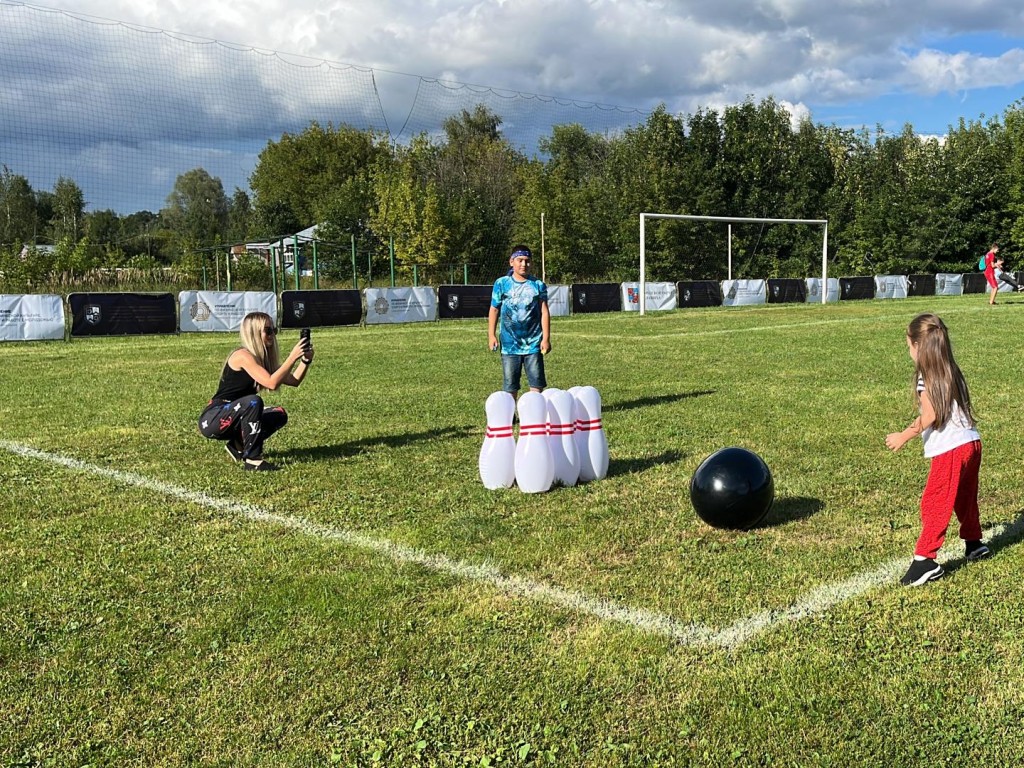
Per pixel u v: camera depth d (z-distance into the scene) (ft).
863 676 10.13
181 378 38.60
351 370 40.47
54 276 103.09
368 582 13.14
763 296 103.55
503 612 12.03
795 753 8.68
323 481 19.39
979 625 11.41
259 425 20.51
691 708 9.51
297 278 108.99
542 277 133.08
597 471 19.20
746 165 140.87
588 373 38.52
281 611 12.10
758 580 13.11
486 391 33.19
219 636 11.32
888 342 50.31
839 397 29.96
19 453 22.52
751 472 14.96
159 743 8.98
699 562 13.94
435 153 169.58
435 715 9.39
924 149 161.68
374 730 9.17
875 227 144.46
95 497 18.15
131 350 53.67
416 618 11.86
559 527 15.83
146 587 13.07
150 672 10.44
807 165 149.89
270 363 21.40
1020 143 143.84
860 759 8.57
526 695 9.78
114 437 24.64
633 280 132.36
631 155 142.31
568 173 167.63
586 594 12.66
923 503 12.94
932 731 9.00
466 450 22.57
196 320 68.18
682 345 51.37
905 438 13.35
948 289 125.29
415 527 15.87
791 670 10.26
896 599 12.30
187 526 16.12
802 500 17.35
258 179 227.61
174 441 24.07
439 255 132.57
